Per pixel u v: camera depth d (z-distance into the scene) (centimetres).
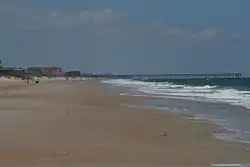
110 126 2645
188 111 3975
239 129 2595
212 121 3069
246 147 1922
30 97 5766
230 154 1739
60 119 2980
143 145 1947
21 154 1670
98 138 2127
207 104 4941
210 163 1554
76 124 2700
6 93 6700
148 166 1495
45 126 2556
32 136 2141
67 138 2102
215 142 2070
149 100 5656
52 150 1769
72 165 1491
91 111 3747
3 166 1454
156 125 2766
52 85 11288
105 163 1537
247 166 1495
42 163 1513
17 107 4000
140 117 3303
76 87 10331
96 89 9512
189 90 9350
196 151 1808
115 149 1822
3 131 2303
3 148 1795
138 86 12625
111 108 4153
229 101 5466
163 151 1800
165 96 6756
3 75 16750
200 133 2400
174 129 2556
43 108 3934
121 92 8206
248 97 6278
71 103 4734
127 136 2222
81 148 1827
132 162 1561
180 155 1712
